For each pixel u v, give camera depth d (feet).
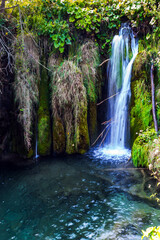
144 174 11.79
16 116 15.07
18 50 14.37
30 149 14.99
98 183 11.19
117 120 16.78
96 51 16.47
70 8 15.72
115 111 16.99
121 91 16.57
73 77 14.84
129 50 16.56
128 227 7.72
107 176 11.93
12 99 15.24
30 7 15.31
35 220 8.41
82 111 15.40
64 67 14.98
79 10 15.87
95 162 14.07
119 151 15.94
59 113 15.46
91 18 16.35
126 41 16.63
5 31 14.79
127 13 16.21
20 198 10.02
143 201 9.37
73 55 16.33
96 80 16.74
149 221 7.99
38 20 15.33
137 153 12.74
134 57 15.96
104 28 17.28
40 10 15.47
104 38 17.31
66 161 14.48
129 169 12.62
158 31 14.97
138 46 16.11
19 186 11.14
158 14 14.70
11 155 15.51
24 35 14.60
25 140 14.67
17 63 14.29
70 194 10.21
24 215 8.73
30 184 11.33
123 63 16.63
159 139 11.96
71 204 9.39
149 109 14.33
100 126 17.83
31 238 7.44
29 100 14.29
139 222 7.96
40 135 15.39
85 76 15.78
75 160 14.58
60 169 13.19
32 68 14.80
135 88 15.07
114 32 17.40
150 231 4.37
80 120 15.47
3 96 15.46
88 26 16.17
